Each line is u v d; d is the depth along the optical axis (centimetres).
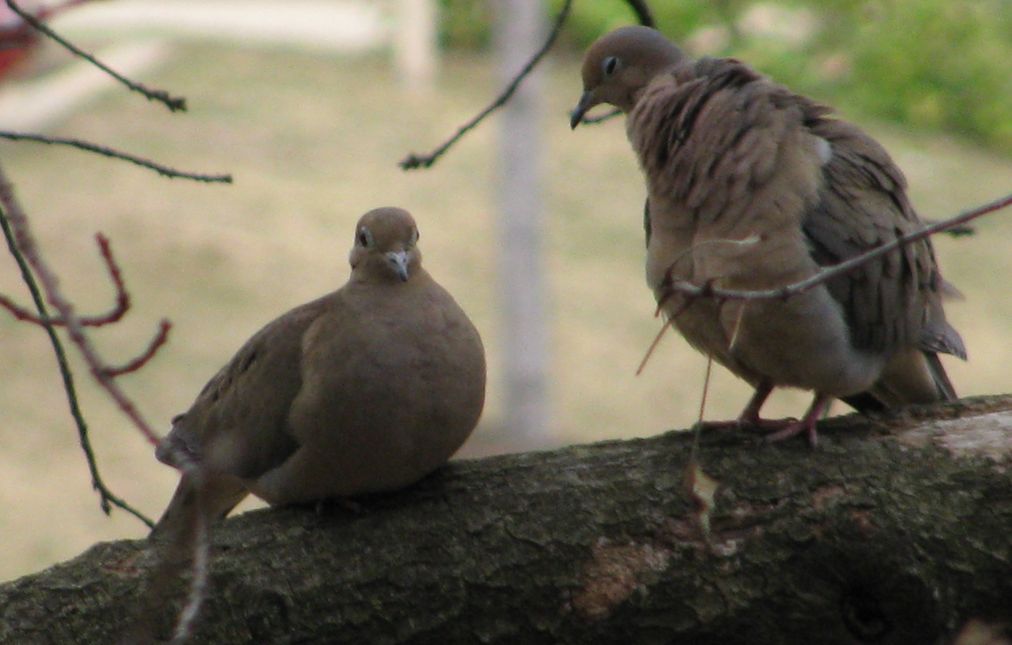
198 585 502
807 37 3016
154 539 816
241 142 3241
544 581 782
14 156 3062
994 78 3222
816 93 3036
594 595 780
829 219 834
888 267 851
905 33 3078
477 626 785
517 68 2150
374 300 801
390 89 3700
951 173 3130
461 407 796
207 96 3512
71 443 2072
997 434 797
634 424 2253
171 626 775
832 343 840
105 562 795
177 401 2181
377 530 802
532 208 2189
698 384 2406
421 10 3762
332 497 819
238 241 2734
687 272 857
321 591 784
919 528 767
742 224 833
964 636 772
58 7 795
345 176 3128
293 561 791
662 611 778
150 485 1988
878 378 900
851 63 3125
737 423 838
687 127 858
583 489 802
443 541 794
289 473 812
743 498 786
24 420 2111
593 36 3494
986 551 763
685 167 852
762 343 848
